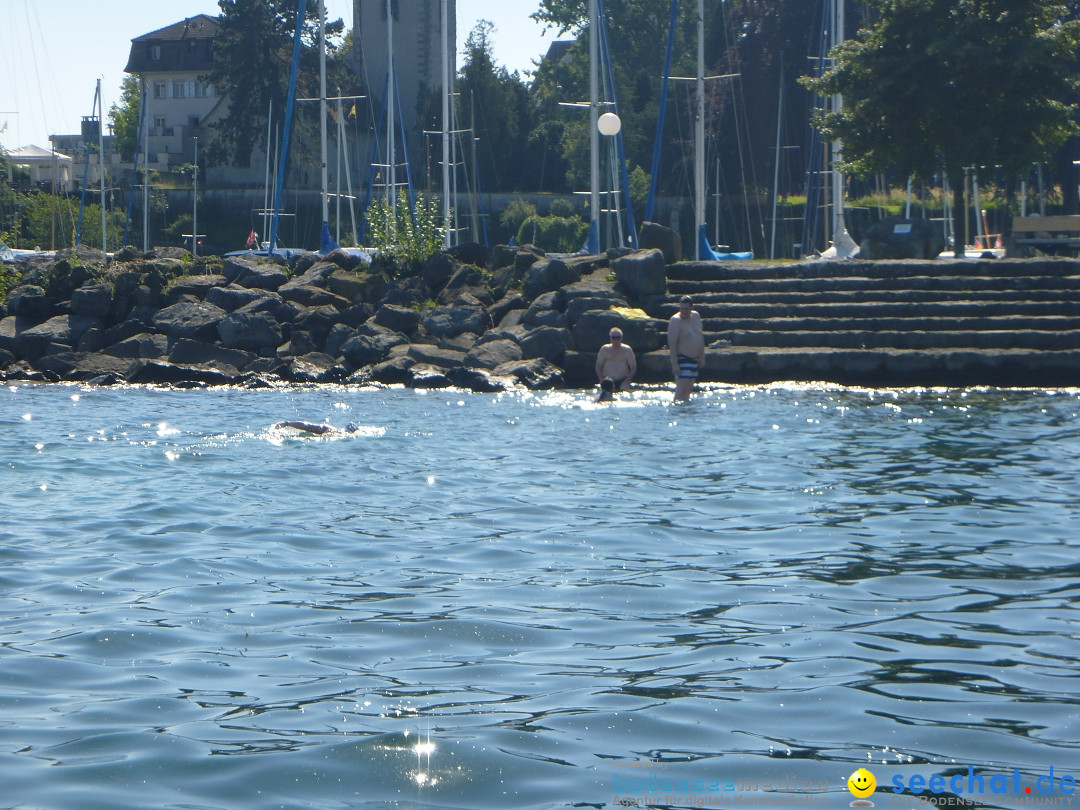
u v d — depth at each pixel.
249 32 195.88
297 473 30.94
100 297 72.00
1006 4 83.25
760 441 37.41
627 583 18.81
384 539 22.50
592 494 27.67
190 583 18.81
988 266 67.62
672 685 13.56
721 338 63.94
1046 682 13.63
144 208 167.62
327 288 74.75
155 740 11.73
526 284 71.31
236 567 20.03
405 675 13.98
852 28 138.88
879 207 150.12
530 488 28.58
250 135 198.62
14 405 50.06
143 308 72.38
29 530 23.17
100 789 10.52
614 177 145.12
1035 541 22.03
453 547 21.77
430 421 43.72
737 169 168.12
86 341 69.44
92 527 23.55
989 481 29.16
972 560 20.42
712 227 169.38
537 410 47.91
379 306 72.06
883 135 87.31
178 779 10.76
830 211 141.62
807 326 64.19
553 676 13.94
